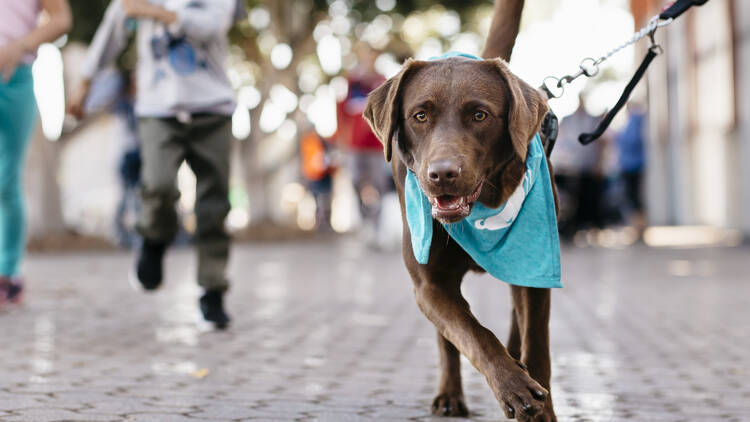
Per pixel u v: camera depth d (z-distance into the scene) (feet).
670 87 60.44
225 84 18.63
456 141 9.37
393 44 56.95
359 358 15.75
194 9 17.92
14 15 19.85
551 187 10.44
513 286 10.87
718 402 12.37
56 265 35.88
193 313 21.39
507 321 20.54
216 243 18.94
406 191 10.19
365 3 54.34
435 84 9.71
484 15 55.16
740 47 44.45
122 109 41.16
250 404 12.03
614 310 22.07
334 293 25.94
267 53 61.46
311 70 64.95
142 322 19.80
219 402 12.12
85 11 44.01
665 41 60.44
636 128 50.62
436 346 17.06
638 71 12.37
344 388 13.23
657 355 16.11
